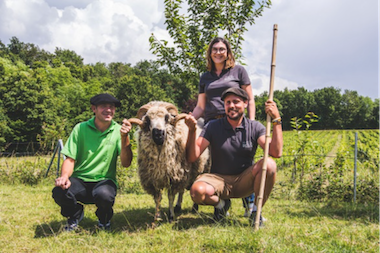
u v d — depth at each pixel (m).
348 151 7.05
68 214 4.00
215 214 4.01
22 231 3.91
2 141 31.77
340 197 6.55
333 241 3.05
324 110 115.69
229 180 3.90
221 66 4.57
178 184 4.28
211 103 4.53
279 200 6.72
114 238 3.48
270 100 3.42
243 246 2.85
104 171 4.03
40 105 35.56
